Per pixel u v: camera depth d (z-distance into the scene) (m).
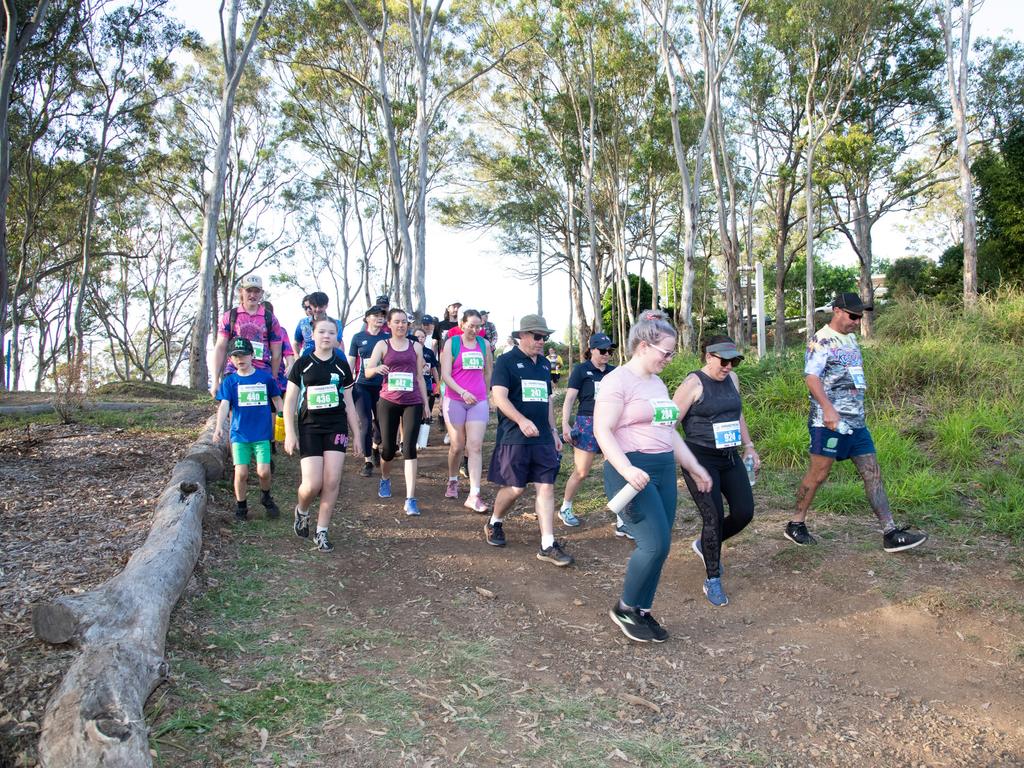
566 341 47.41
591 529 6.92
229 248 34.47
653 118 27.22
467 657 4.27
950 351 9.72
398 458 10.27
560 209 33.91
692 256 20.19
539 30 24.23
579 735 3.54
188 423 11.23
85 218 29.59
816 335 5.66
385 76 22.16
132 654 3.27
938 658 4.32
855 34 22.84
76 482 6.99
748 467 5.38
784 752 3.48
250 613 4.56
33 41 21.59
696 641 4.64
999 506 6.28
